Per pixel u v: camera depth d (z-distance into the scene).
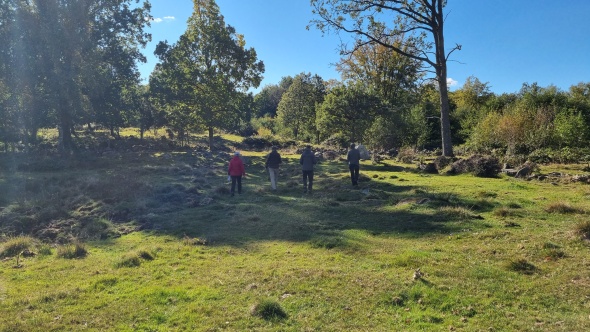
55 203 13.91
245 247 8.45
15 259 8.20
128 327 4.90
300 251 7.90
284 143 44.56
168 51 34.81
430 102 43.88
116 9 33.22
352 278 6.11
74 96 29.14
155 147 36.00
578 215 9.20
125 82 35.25
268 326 4.77
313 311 5.11
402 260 6.72
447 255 6.97
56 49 28.00
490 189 13.59
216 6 35.00
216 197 14.38
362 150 27.86
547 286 5.46
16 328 4.92
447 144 25.39
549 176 16.19
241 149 40.06
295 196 14.26
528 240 7.45
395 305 5.17
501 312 4.82
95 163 24.95
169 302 5.59
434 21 25.83
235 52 34.81
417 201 11.37
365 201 12.53
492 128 29.78
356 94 34.50
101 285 6.31
